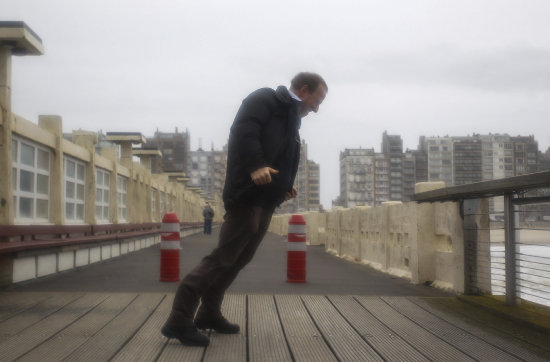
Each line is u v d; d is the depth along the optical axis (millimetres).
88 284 8750
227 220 4652
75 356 4121
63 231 11234
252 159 4332
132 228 19344
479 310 6348
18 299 6777
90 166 14695
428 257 9180
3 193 8695
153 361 4027
